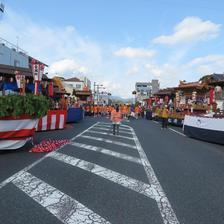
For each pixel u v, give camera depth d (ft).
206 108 95.04
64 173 22.98
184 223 14.34
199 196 18.67
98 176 22.47
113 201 17.04
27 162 26.61
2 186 19.19
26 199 16.94
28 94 33.71
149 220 14.51
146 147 39.19
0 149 31.27
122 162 28.09
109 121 97.04
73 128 64.95
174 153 35.24
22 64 108.68
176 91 115.55
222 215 15.57
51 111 58.13
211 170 26.48
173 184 21.17
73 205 16.19
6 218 14.25
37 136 46.91
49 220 14.14
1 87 58.39
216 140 48.26
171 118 93.30
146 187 20.11
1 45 90.27
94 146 37.88
